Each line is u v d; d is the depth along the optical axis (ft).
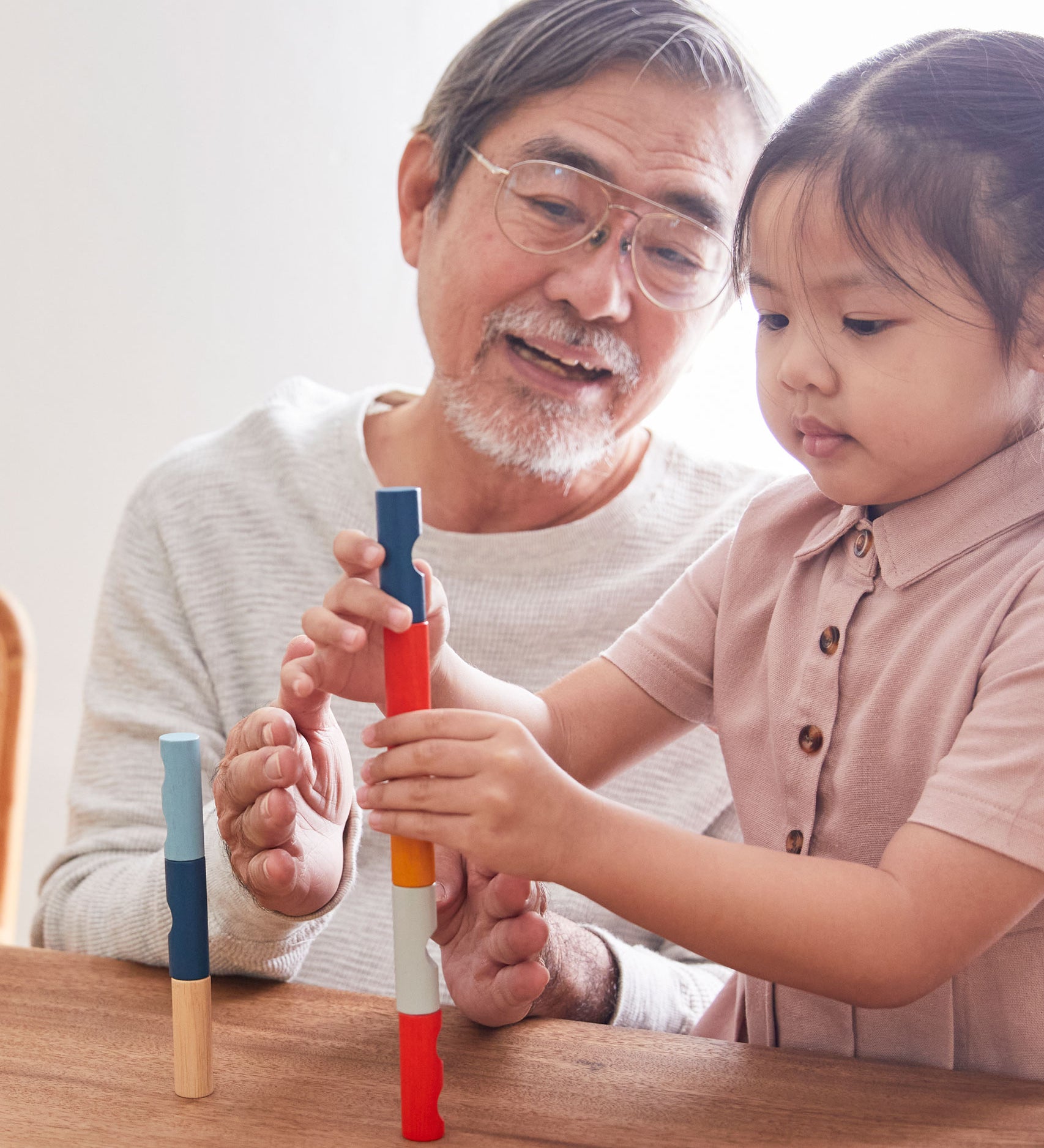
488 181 3.27
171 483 3.86
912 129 2.08
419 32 5.29
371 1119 1.85
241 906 2.39
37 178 5.74
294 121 5.46
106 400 5.83
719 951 1.92
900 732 2.26
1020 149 2.06
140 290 5.73
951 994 2.24
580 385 3.37
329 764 2.44
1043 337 2.07
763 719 2.57
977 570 2.22
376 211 5.45
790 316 2.21
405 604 1.87
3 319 5.85
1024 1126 1.85
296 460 3.79
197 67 5.52
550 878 1.88
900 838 1.99
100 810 3.39
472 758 1.82
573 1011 2.63
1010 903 1.92
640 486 3.76
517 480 3.60
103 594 3.85
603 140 3.20
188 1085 1.91
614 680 2.77
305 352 5.61
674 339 3.38
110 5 5.57
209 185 5.59
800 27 4.40
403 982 1.78
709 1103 1.91
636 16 3.20
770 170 2.25
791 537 2.65
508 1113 1.88
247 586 3.66
